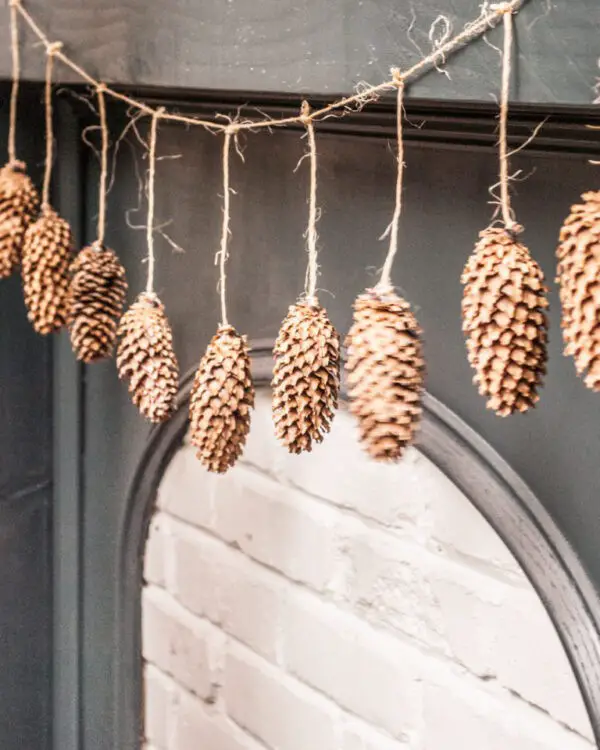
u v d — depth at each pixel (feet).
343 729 3.72
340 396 3.54
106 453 4.34
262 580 3.91
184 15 3.09
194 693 4.18
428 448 3.33
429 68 2.73
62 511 4.45
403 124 3.11
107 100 3.84
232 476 3.96
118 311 3.39
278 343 2.88
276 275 3.67
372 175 3.39
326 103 3.02
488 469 3.23
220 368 3.01
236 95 3.14
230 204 3.76
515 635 3.30
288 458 3.79
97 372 4.31
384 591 3.58
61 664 4.55
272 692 3.91
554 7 2.56
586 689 3.11
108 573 4.42
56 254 3.42
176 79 3.13
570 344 2.59
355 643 3.66
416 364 2.79
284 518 3.82
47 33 3.38
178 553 4.17
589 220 2.58
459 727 3.44
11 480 4.35
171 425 4.00
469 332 2.70
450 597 3.43
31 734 4.56
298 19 2.89
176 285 3.97
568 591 3.11
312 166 2.96
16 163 3.57
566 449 3.10
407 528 3.51
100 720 4.53
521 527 3.18
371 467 3.57
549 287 3.09
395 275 3.37
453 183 3.23
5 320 4.23
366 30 2.80
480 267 2.69
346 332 3.51
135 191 4.04
